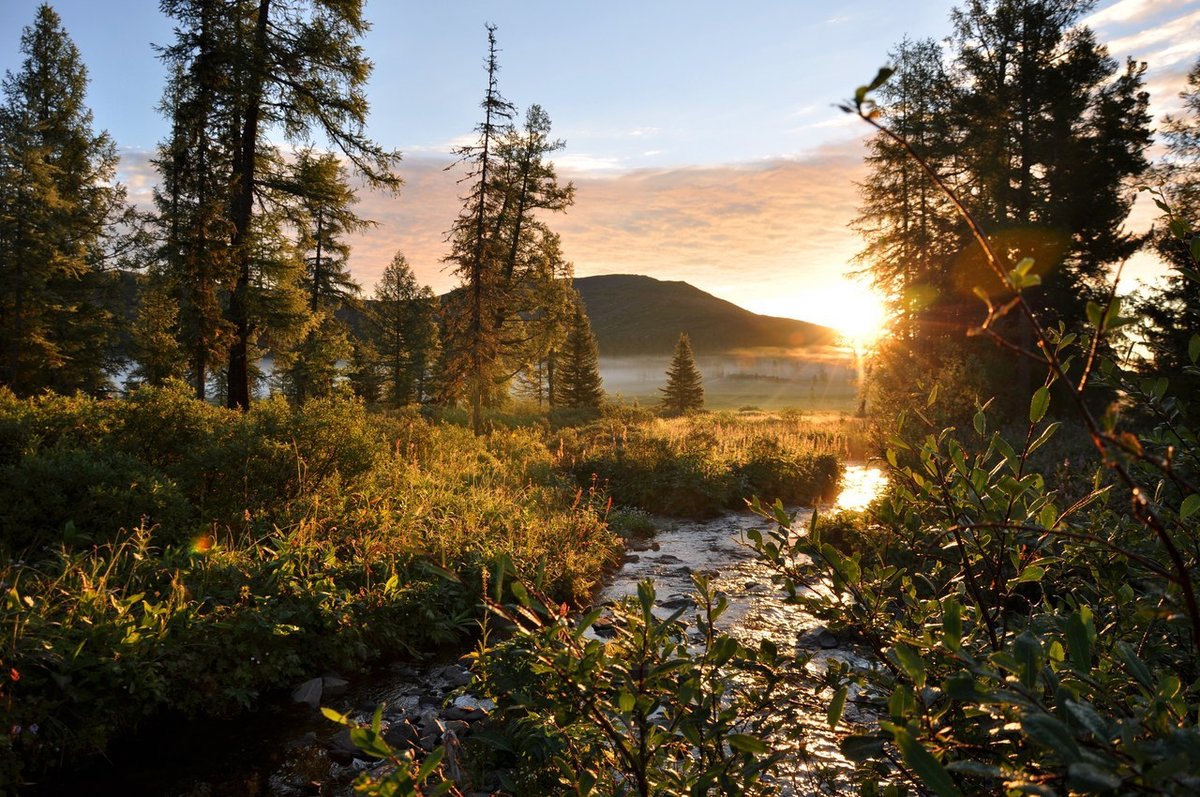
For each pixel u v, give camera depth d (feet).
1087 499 6.88
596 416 141.59
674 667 5.99
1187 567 7.04
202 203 72.74
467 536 26.81
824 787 9.49
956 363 66.69
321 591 20.06
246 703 16.15
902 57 105.60
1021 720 3.76
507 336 121.49
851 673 7.50
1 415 27.17
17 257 101.65
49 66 125.70
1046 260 84.23
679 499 46.01
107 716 14.64
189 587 19.01
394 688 18.22
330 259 128.36
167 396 30.55
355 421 32.24
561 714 6.63
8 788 12.60
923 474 7.85
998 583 7.15
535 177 129.08
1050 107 92.27
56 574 18.57
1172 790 3.02
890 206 110.63
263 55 69.41
